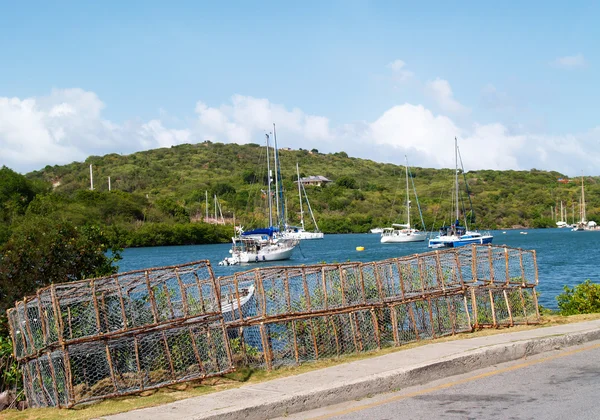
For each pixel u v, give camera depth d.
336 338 11.29
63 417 8.23
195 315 10.01
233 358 10.71
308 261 64.88
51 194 89.31
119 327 9.94
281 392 8.34
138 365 9.34
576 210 157.25
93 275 14.59
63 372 9.55
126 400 8.91
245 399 8.13
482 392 8.41
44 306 9.69
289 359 11.02
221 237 107.06
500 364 10.16
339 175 193.75
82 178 158.38
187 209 121.38
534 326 13.51
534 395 8.13
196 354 9.77
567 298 17.61
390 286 12.93
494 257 14.38
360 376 8.91
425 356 10.05
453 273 14.13
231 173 175.75
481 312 13.94
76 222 75.00
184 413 7.67
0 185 80.06
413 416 7.44
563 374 9.25
